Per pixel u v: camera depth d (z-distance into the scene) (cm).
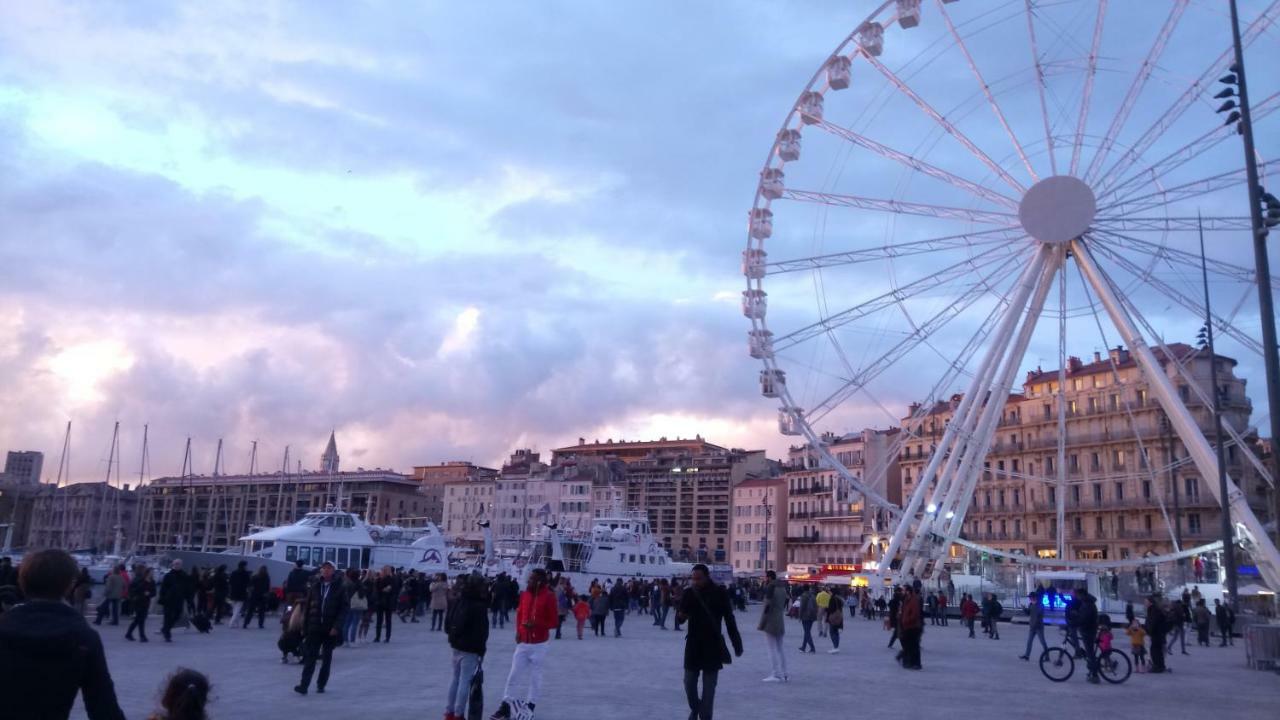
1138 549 9825
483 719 1563
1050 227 4834
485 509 17200
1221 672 2819
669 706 1748
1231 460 9362
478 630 1426
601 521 7769
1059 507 6041
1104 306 4894
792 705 1819
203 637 2880
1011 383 5181
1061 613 4800
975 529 11400
